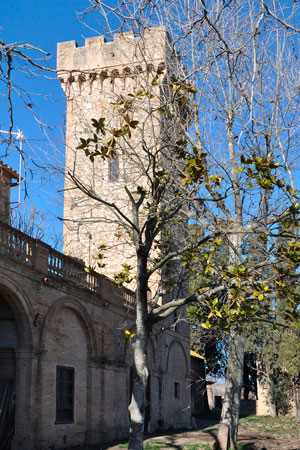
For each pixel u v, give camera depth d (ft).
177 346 127.03
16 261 62.85
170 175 51.62
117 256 114.93
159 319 45.34
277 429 124.77
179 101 48.24
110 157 40.98
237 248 57.77
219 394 253.44
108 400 86.22
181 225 58.85
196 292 46.55
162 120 54.49
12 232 63.77
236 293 40.98
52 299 71.20
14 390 65.46
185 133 55.16
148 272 46.11
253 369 192.44
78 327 79.61
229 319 44.24
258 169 39.55
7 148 24.34
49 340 70.74
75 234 117.29
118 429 89.66
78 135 113.50
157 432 107.55
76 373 77.82
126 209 111.96
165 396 114.73
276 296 41.81
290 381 170.60
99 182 112.37
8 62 22.89
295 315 45.78
